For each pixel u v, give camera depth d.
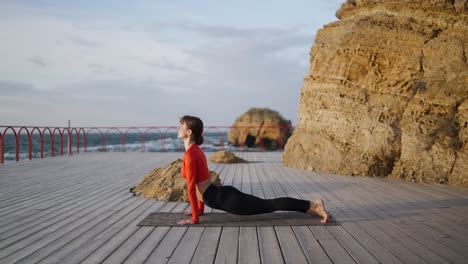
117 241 3.98
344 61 10.90
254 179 9.09
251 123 43.44
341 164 10.18
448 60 9.37
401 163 9.39
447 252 3.65
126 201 6.19
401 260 3.42
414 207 5.81
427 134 9.16
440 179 8.55
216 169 11.27
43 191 7.22
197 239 4.04
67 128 17.38
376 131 9.82
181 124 4.76
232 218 4.91
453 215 5.26
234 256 3.50
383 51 10.28
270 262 3.35
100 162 13.45
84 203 6.04
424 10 10.06
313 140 11.38
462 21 9.55
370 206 5.89
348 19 11.70
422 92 9.54
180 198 6.18
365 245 3.86
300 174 10.03
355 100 10.59
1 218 5.02
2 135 12.99
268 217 4.96
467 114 8.89
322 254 3.57
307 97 12.19
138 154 17.72
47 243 3.92
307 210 4.73
